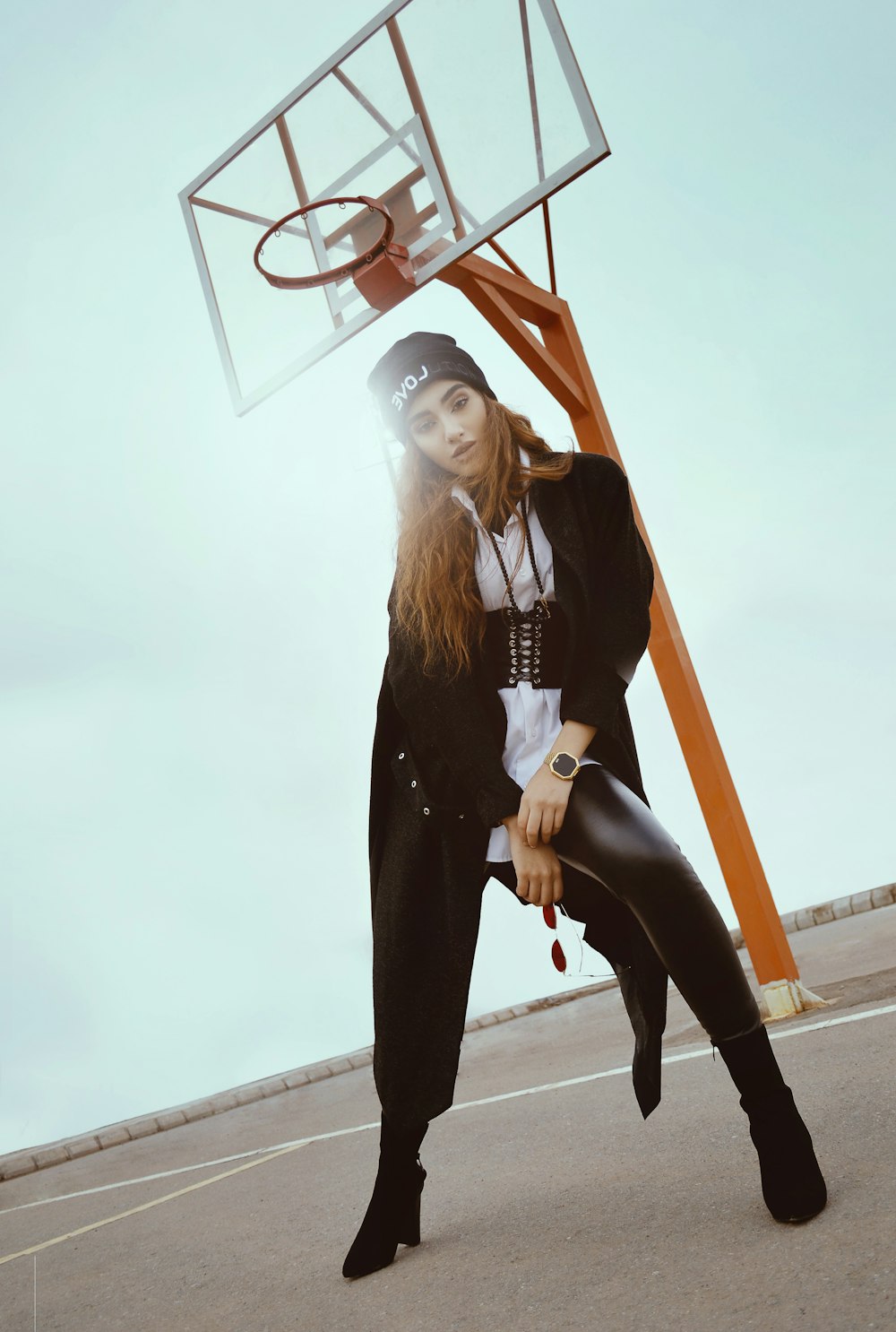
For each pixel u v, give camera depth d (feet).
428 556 5.78
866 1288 3.96
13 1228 15.10
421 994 6.15
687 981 5.00
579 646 5.65
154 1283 8.14
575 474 5.93
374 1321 5.41
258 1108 26.89
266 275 17.38
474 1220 7.14
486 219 15.92
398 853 6.22
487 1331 4.78
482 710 5.63
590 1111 10.58
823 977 17.07
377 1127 15.01
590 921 5.90
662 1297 4.54
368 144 17.15
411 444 6.13
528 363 17.22
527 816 5.28
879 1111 6.77
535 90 15.75
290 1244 8.21
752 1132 5.11
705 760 16.29
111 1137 29.19
